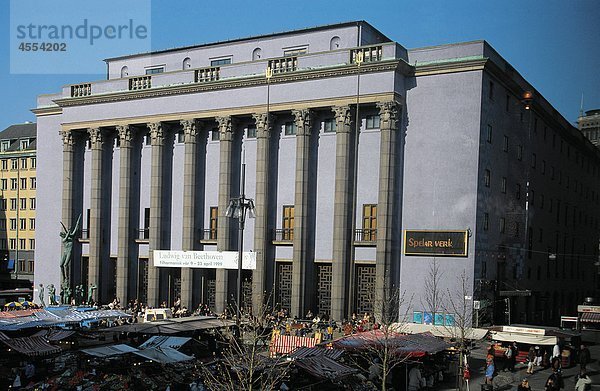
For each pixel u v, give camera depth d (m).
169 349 31.17
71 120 62.25
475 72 45.72
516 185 53.66
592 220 56.22
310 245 50.44
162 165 57.28
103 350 30.88
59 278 65.12
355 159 47.59
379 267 46.31
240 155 54.53
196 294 55.41
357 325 42.62
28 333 42.16
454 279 45.19
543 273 60.09
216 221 55.47
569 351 36.09
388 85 46.72
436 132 46.81
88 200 63.28
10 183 91.31
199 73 55.97
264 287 51.09
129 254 58.88
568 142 61.03
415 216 47.12
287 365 28.52
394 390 30.19
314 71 49.09
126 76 65.38
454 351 35.28
